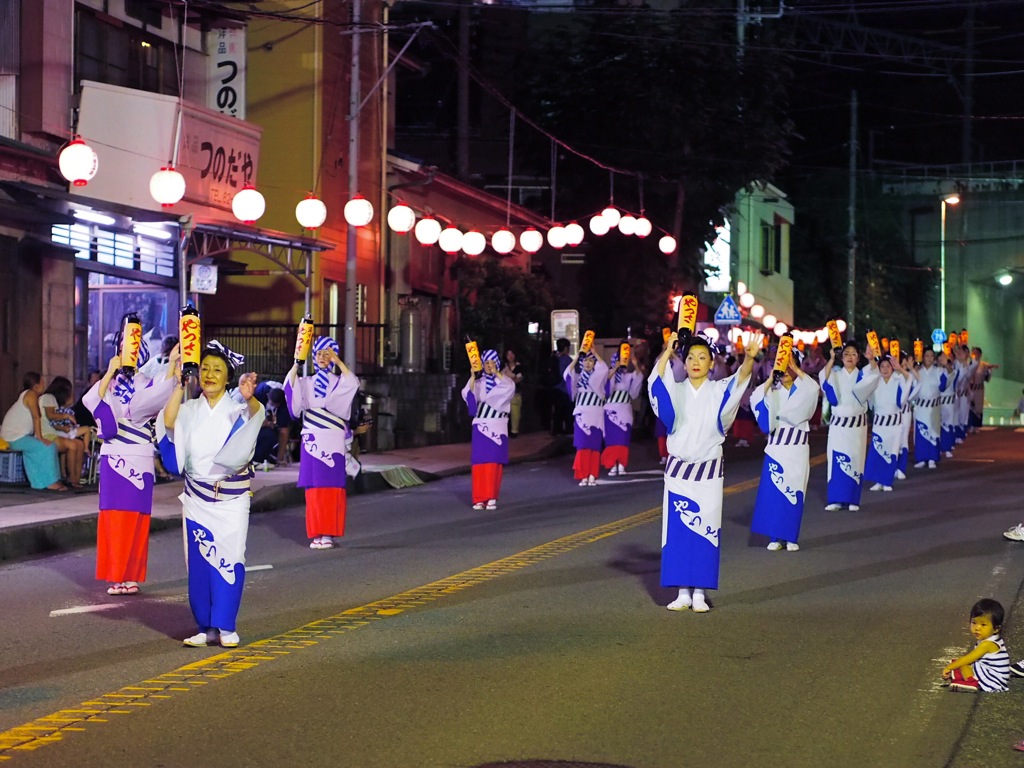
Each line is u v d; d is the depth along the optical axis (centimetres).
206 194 2098
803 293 5569
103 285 2112
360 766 599
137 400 1061
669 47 3684
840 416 1620
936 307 5469
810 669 787
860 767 600
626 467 2319
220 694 732
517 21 4038
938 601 1011
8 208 1767
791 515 1285
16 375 1833
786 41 3866
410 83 4094
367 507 1736
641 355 3238
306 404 1327
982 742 640
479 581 1111
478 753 618
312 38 2608
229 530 852
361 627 918
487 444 1680
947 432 2439
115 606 1026
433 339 3216
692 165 3706
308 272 2216
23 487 1688
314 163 2608
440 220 3069
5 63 1867
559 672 779
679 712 690
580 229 2489
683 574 963
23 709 706
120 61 2105
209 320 2620
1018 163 5491
